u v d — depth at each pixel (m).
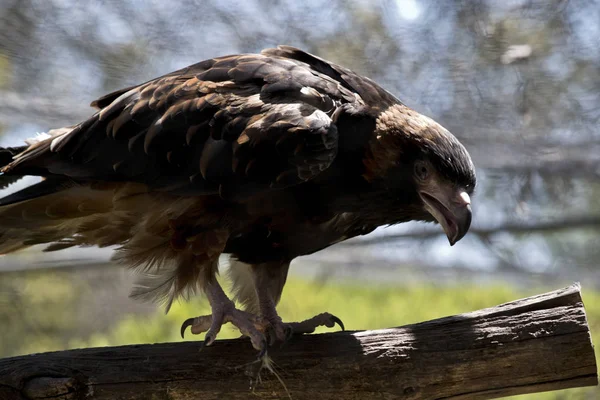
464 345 6.60
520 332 6.57
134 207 7.51
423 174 7.63
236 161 7.24
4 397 6.45
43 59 13.67
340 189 7.73
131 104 7.48
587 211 15.70
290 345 6.78
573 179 15.38
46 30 13.48
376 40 13.70
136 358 6.67
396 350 6.64
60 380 6.44
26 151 7.65
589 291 15.79
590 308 14.05
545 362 6.53
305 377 6.65
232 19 13.55
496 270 16.84
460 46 13.66
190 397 6.62
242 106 7.35
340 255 16.89
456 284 16.80
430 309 15.41
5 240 8.08
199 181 7.32
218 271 7.55
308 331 7.45
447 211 7.55
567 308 6.62
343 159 7.69
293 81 7.60
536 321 6.59
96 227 7.77
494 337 6.58
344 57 13.73
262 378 6.65
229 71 7.61
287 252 8.02
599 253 16.69
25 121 14.15
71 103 14.01
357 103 7.79
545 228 15.83
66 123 14.11
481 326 6.64
